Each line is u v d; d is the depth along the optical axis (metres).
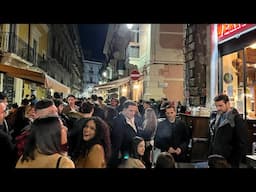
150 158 4.12
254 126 5.61
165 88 15.95
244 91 6.75
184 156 4.61
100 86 29.45
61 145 2.32
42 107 2.43
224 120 4.05
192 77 9.17
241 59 6.90
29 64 17.09
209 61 8.20
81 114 4.83
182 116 7.07
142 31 18.72
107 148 2.87
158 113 8.28
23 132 3.49
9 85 14.55
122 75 27.28
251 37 6.24
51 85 11.05
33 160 2.21
